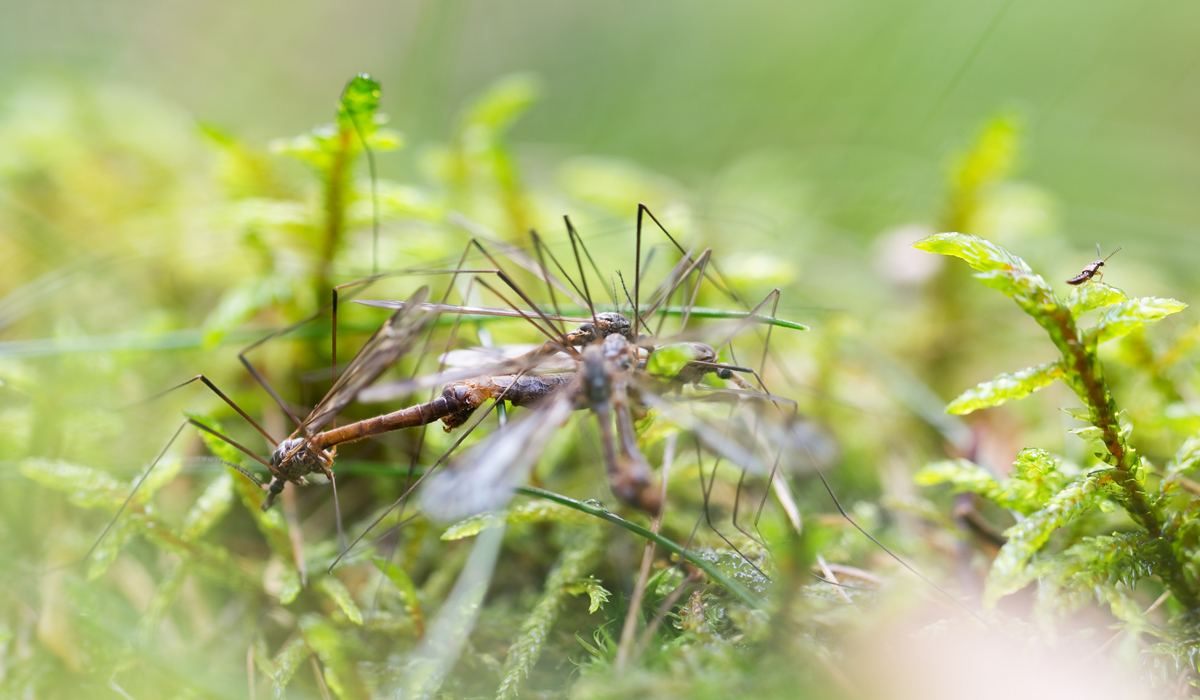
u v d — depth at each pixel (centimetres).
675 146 38
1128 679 21
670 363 22
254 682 22
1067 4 35
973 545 22
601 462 23
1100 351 23
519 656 21
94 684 22
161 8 38
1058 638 21
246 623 22
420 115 30
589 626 22
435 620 22
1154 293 26
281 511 23
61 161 26
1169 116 36
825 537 21
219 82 38
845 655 21
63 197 26
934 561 22
